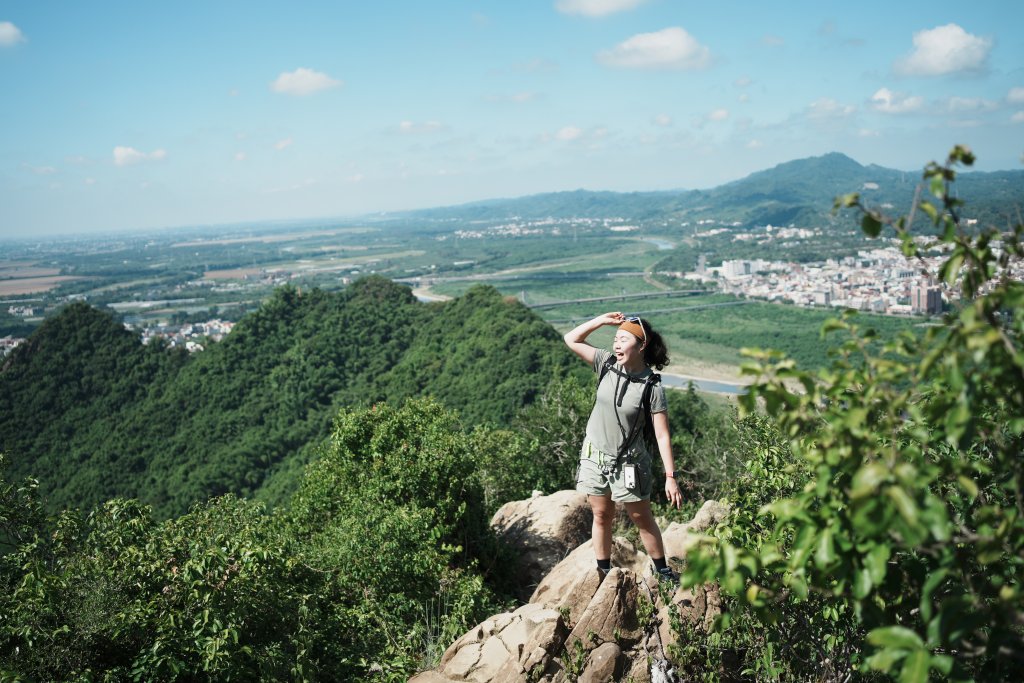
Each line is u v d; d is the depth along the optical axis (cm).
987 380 194
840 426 205
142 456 7394
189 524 685
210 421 7756
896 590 220
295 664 505
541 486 1214
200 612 498
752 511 404
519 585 757
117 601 493
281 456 7169
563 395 1688
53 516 600
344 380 8538
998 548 194
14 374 8375
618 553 538
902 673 177
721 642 396
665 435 427
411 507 730
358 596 659
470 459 801
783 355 227
